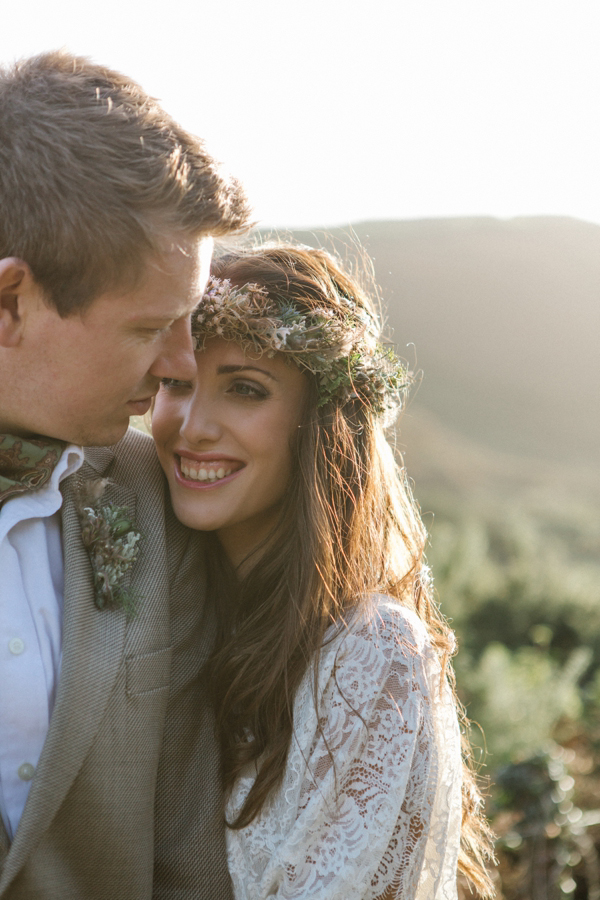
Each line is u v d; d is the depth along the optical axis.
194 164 1.45
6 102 1.39
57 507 1.59
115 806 1.54
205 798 1.77
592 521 19.67
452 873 1.83
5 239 1.37
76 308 1.39
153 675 1.61
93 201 1.34
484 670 4.95
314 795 1.69
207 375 1.85
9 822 1.46
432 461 26.64
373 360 1.97
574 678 5.52
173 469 1.91
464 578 7.86
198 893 1.73
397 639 1.78
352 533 1.93
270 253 1.99
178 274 1.45
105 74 1.45
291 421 1.90
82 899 1.53
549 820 3.38
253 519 2.01
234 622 1.95
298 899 1.65
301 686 1.78
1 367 1.46
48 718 1.50
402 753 1.71
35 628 1.52
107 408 1.52
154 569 1.71
